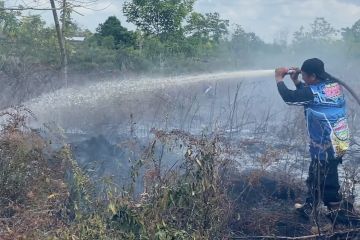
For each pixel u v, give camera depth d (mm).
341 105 5191
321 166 5129
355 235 4891
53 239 3953
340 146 5125
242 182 5625
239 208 5176
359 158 7609
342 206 5102
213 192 4398
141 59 17703
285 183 5859
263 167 6062
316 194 5203
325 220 5234
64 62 10625
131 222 4023
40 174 4891
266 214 5145
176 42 21016
